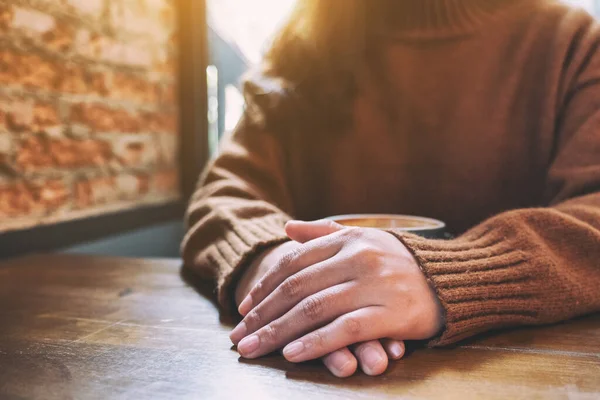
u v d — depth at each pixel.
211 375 0.32
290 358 0.33
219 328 0.40
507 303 0.37
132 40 1.07
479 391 0.30
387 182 0.67
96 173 0.96
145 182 1.15
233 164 0.60
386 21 0.65
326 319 0.34
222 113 1.56
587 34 0.57
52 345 0.37
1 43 0.73
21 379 0.32
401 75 0.65
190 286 0.52
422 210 0.66
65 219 0.88
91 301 0.47
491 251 0.39
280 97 0.64
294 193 0.67
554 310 0.39
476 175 0.63
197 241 0.52
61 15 0.85
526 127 0.61
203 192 0.58
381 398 0.30
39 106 0.81
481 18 0.62
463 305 0.35
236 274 0.43
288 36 0.68
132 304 0.46
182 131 1.30
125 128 1.06
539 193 0.61
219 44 1.54
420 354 0.35
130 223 1.06
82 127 0.92
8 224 0.76
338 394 0.30
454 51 0.63
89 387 0.31
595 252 0.41
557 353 0.35
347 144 0.67
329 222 0.41
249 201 0.54
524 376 0.32
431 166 0.65
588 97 0.54
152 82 1.16
